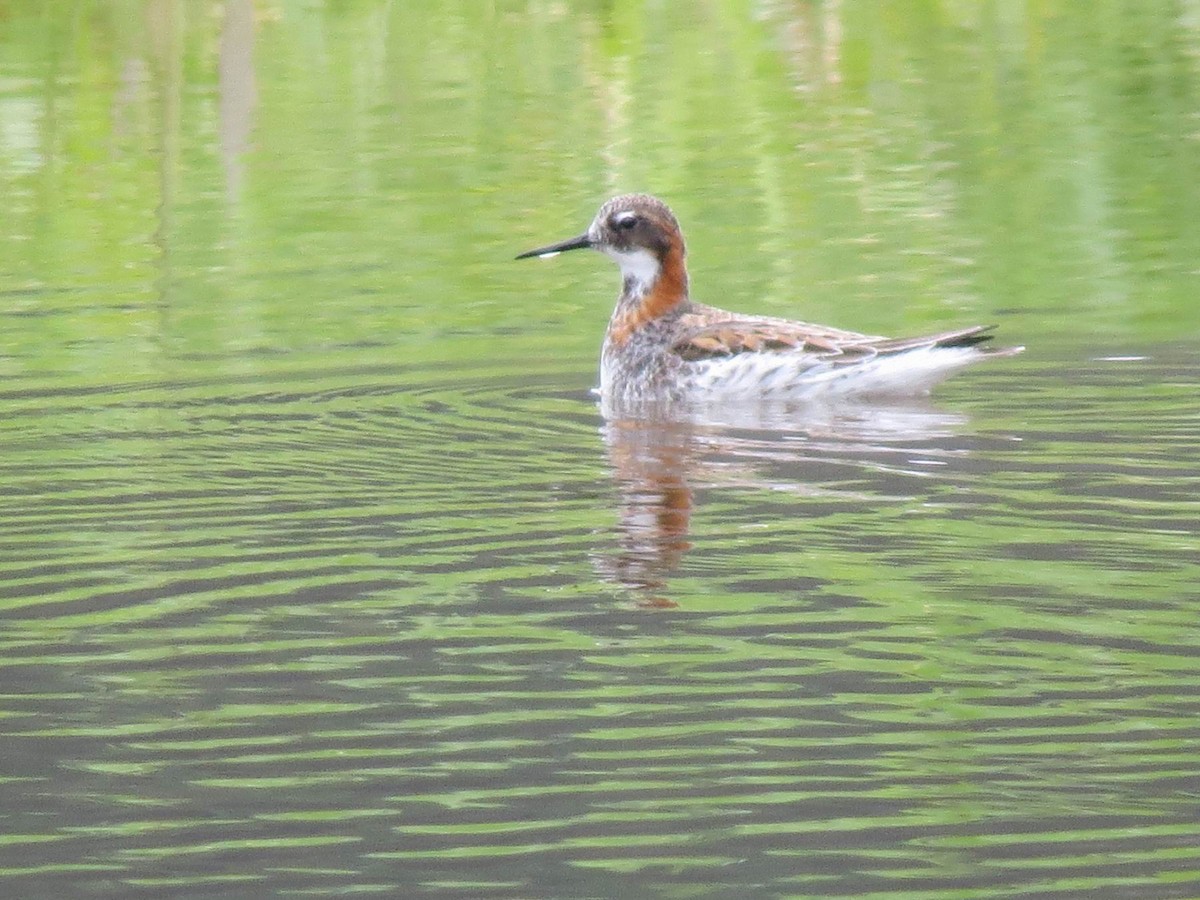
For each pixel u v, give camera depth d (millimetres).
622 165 24172
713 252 20891
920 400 15250
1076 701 8875
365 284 19938
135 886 7430
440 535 11562
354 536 11562
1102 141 24672
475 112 26516
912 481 12656
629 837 7719
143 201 23188
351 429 14461
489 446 13938
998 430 14070
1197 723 8594
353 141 25312
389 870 7520
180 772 8352
